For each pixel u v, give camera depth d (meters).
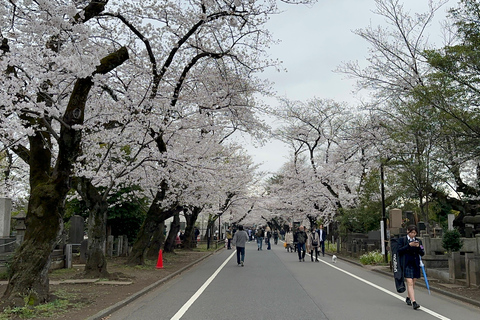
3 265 13.33
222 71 16.66
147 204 25.58
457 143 13.32
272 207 43.53
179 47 15.20
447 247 13.87
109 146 13.17
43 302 8.77
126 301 9.53
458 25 12.55
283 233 66.94
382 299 10.42
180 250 31.69
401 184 16.97
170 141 16.72
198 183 17.16
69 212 23.78
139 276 14.59
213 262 22.20
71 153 9.23
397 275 9.79
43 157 10.02
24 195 25.42
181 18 14.73
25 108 9.41
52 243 9.06
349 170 29.17
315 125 32.38
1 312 7.92
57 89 11.09
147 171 16.59
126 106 12.83
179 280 14.24
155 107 14.28
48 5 8.50
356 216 26.39
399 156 17.67
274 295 10.85
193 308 8.99
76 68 8.19
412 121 15.80
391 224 17.67
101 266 13.60
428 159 15.82
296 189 35.09
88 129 13.60
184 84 16.36
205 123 15.73
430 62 12.88
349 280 14.45
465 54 12.12
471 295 10.73
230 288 12.18
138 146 15.27
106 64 9.98
